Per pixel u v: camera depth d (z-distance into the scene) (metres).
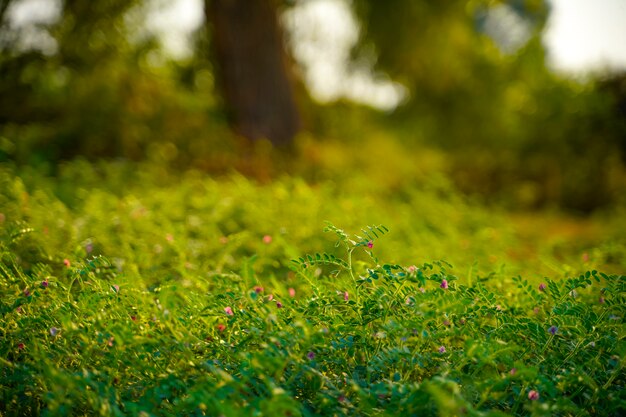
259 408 2.16
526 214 11.64
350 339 2.65
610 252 5.21
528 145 15.08
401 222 6.86
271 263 4.72
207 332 2.89
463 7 15.39
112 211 5.87
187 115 10.88
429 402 2.21
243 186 7.40
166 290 2.59
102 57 10.78
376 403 2.38
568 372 2.53
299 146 11.27
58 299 3.00
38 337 2.88
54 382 2.23
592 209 14.20
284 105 11.93
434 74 16.66
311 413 2.28
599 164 14.37
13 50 10.23
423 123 17.75
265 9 11.77
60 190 6.75
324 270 5.05
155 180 8.23
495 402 2.51
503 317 2.84
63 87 10.30
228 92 11.82
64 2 10.55
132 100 10.69
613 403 2.38
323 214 6.44
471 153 15.32
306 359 2.50
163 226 5.43
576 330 2.89
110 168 8.12
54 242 4.64
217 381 2.43
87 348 2.55
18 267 3.33
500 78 17.31
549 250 6.45
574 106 14.95
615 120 14.67
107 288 2.96
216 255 4.93
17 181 5.62
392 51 15.36
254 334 2.54
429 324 2.84
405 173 10.62
